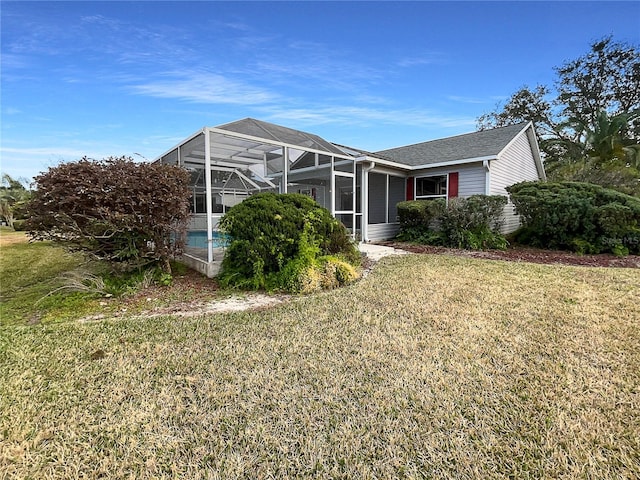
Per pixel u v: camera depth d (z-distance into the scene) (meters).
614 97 20.17
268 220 5.51
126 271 5.81
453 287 5.17
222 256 6.62
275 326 3.67
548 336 3.30
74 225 4.90
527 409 2.18
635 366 2.71
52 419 2.12
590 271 6.38
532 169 14.12
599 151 17.64
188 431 2.02
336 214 9.30
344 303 4.42
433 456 1.82
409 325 3.62
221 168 9.08
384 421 2.09
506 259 8.08
